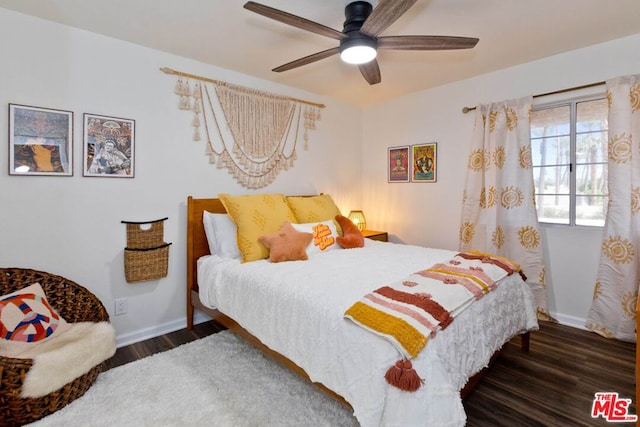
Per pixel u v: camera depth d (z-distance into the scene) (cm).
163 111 265
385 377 129
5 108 202
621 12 208
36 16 209
